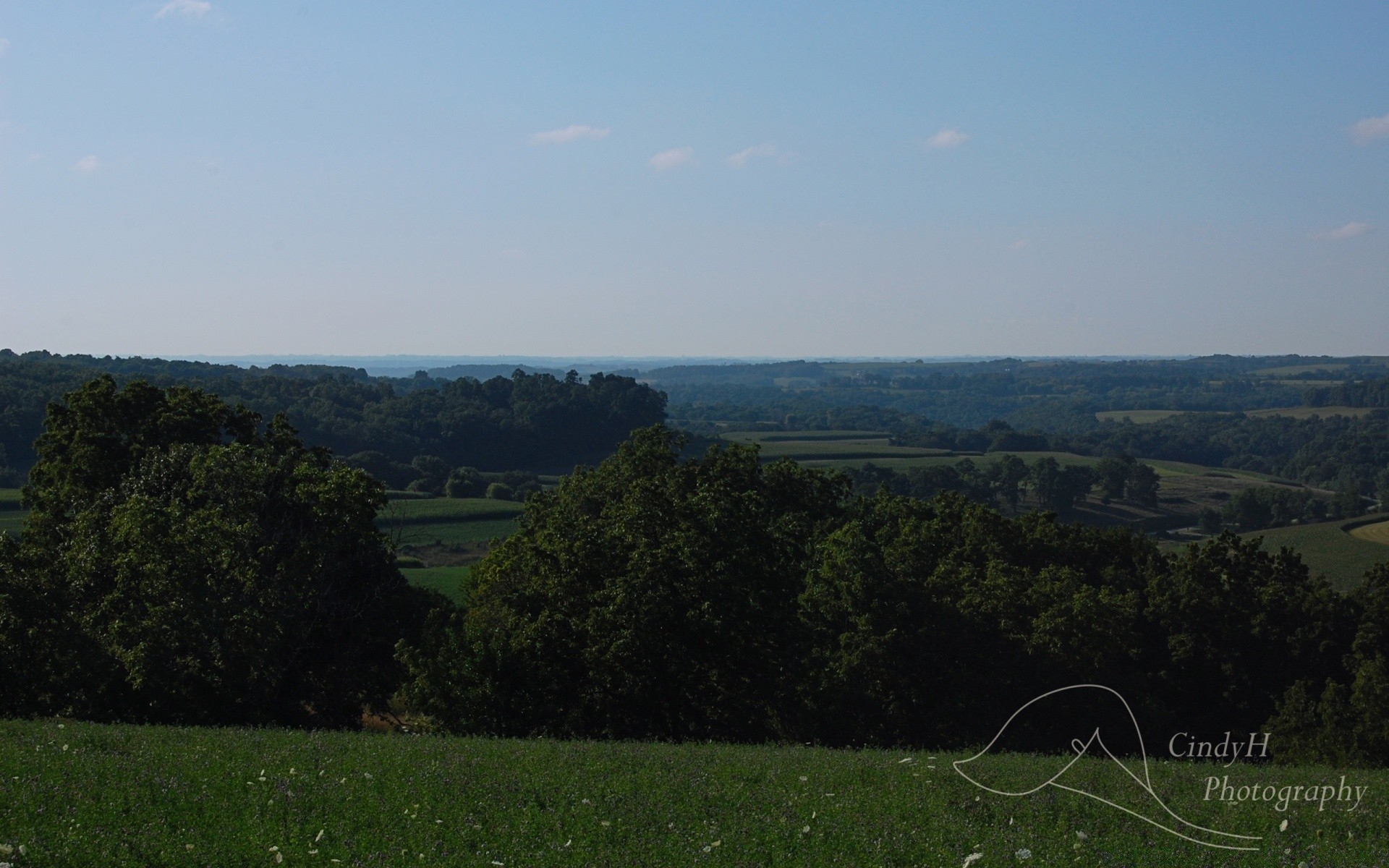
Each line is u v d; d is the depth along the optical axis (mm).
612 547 33344
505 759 18156
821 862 12570
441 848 12594
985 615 38500
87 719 27703
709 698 32188
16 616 27594
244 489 33156
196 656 29219
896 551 44969
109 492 34469
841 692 33875
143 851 11922
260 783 14961
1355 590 47656
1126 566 53531
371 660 35125
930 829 14180
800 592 38375
